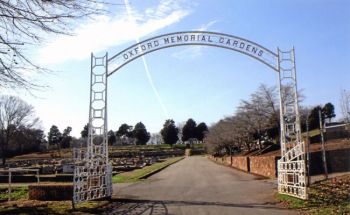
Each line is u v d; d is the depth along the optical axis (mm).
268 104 48500
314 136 37188
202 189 24891
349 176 20750
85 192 18375
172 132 169750
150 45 21984
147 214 15312
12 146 98188
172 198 20344
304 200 16891
